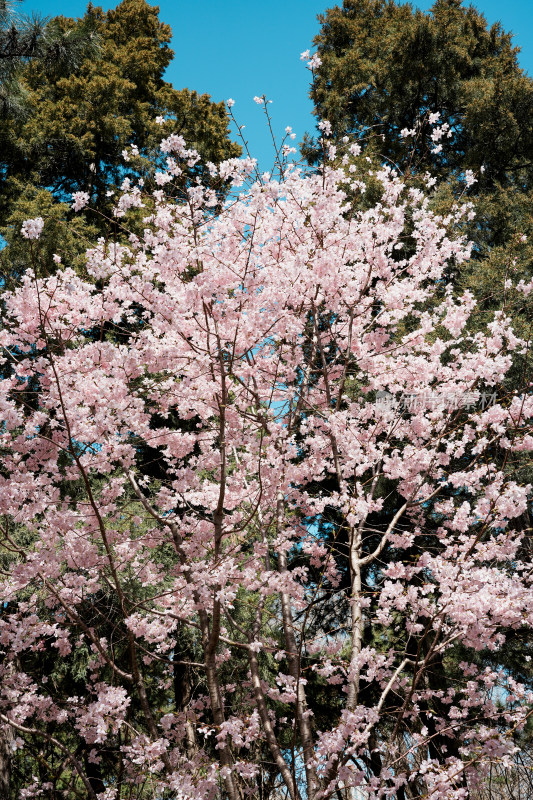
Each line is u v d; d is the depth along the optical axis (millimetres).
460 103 15531
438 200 12031
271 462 5473
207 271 4754
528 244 11047
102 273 4621
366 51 17109
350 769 4484
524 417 5594
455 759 4723
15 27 8883
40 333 5246
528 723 7008
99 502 5566
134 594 7723
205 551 5641
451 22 16547
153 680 9156
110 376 5078
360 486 5535
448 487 9812
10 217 11469
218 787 5191
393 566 5504
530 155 14875
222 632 6297
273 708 8922
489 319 9352
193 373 5547
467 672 5480
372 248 6078
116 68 15352
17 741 5152
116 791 5242
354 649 5160
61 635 5559
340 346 6648
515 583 4711
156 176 4875
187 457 6773
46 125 13430
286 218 5980
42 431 5590
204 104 16109
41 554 4734
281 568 5496
